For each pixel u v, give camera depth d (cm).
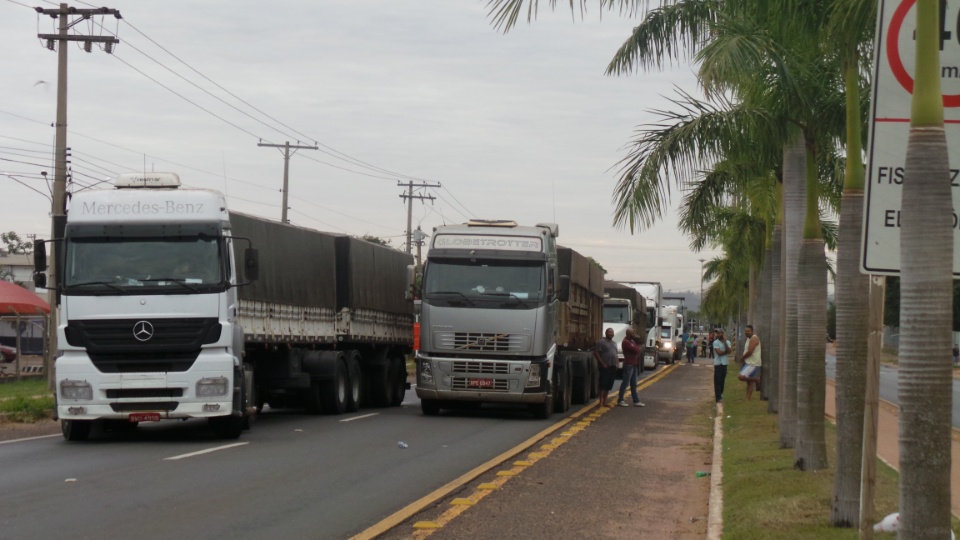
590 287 3077
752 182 2028
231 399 1670
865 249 659
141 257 1664
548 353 2305
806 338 1325
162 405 1648
